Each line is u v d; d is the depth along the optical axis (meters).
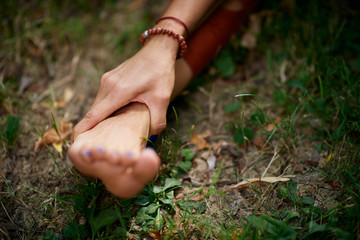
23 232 0.45
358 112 0.51
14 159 0.52
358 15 0.64
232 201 0.47
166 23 0.49
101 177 0.38
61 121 0.57
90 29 0.72
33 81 0.63
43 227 0.45
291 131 0.50
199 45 0.54
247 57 0.64
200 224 0.44
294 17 0.65
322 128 0.51
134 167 0.36
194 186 0.49
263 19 0.67
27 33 0.67
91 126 0.44
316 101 0.53
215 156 0.52
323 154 0.50
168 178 0.48
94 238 0.44
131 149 0.39
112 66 0.64
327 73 0.55
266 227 0.41
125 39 0.69
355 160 0.48
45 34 0.69
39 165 0.52
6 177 0.50
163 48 0.47
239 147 0.53
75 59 0.66
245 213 0.45
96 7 0.75
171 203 0.45
